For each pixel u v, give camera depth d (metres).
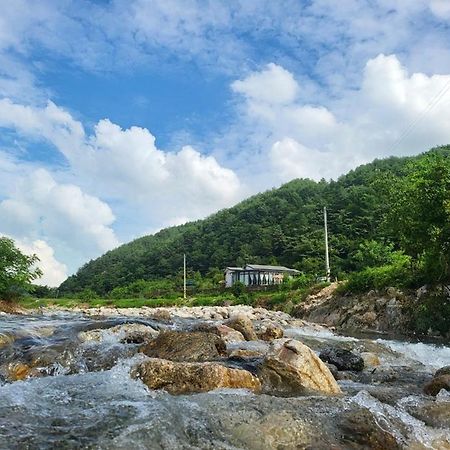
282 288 48.44
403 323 24.95
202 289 66.94
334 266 58.78
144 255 127.94
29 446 4.19
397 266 29.86
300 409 5.44
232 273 73.44
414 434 4.98
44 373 8.27
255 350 10.19
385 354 12.83
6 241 29.55
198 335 9.81
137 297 68.25
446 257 23.41
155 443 4.31
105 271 125.81
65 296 84.81
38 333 12.44
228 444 4.42
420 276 26.23
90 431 4.59
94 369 8.61
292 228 95.81
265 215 116.88
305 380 7.00
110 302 56.34
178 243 125.50
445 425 5.41
